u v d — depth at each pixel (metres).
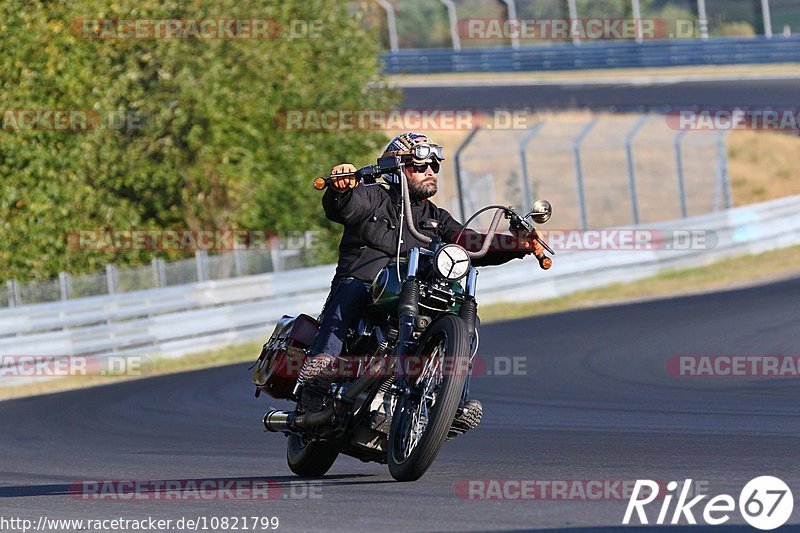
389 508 18.09
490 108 127.69
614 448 24.14
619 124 122.38
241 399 41.56
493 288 72.69
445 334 19.66
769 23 155.50
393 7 171.62
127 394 46.66
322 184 21.09
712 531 15.20
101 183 74.81
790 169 128.88
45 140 70.81
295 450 23.69
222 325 65.50
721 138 92.19
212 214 78.19
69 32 71.50
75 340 59.09
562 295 75.38
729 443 23.83
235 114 77.38
